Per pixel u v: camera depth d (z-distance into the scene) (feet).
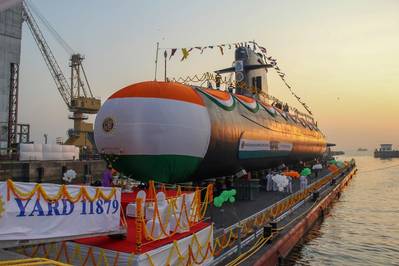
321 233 71.97
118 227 29.43
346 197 130.41
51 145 136.67
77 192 26.27
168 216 31.89
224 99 67.51
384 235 70.59
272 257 43.09
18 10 152.76
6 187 22.20
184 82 67.97
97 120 50.14
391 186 169.89
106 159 49.73
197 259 33.65
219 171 66.18
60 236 24.95
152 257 27.27
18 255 28.37
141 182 52.80
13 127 153.38
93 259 27.78
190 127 50.01
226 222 49.39
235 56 108.06
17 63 152.35
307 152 143.43
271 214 58.29
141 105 47.50
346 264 52.47
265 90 118.52
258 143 79.00
